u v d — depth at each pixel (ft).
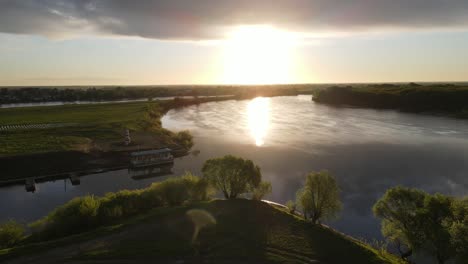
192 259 100.01
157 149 293.43
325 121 490.08
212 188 159.84
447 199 110.52
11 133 346.74
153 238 112.57
